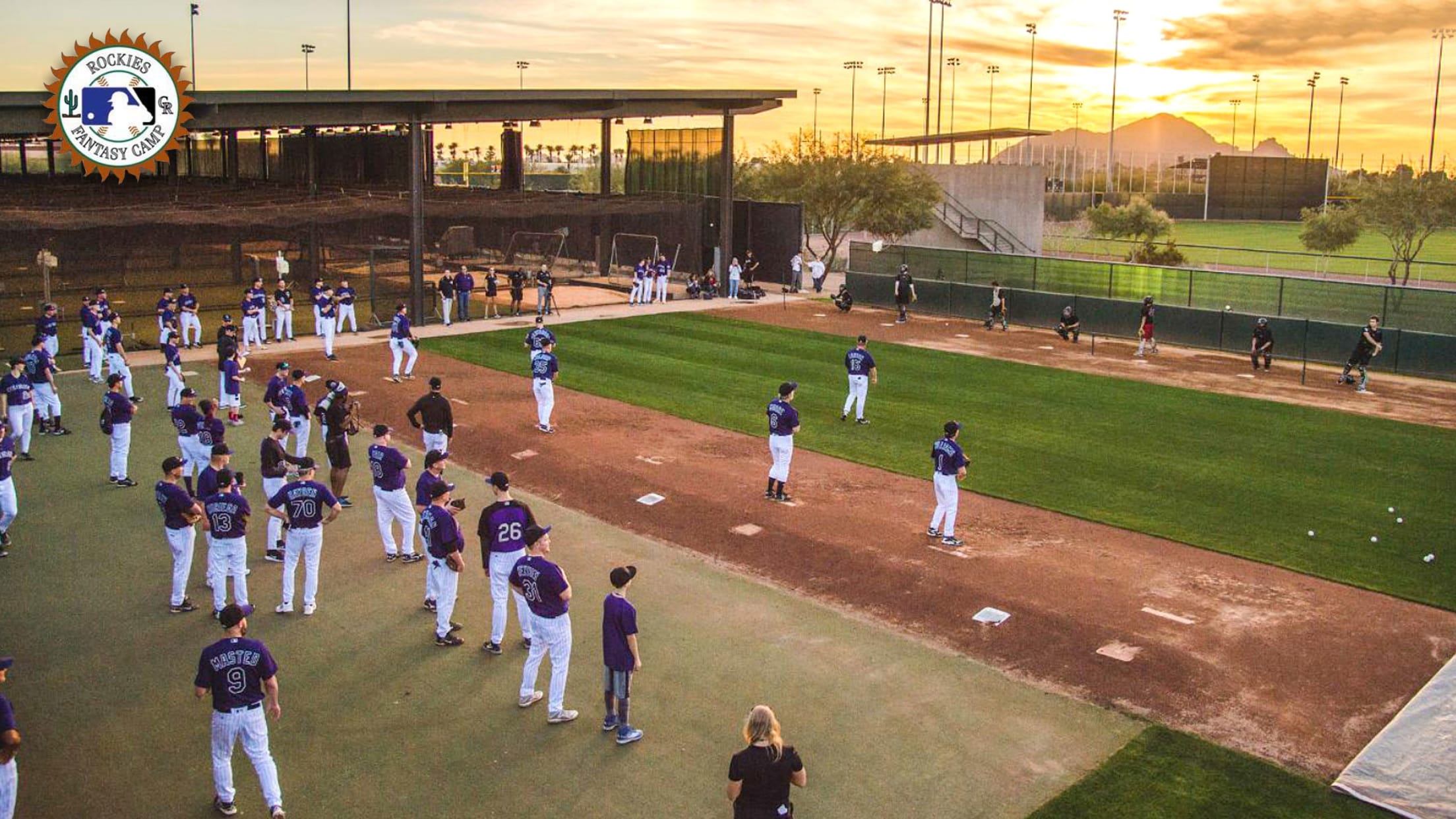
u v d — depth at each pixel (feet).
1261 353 96.84
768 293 139.03
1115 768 33.40
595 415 75.46
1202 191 371.97
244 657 29.60
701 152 143.33
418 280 110.83
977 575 48.44
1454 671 39.29
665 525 54.90
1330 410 81.51
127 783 32.19
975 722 36.17
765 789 25.59
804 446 68.90
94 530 52.90
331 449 55.88
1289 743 34.96
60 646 40.86
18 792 31.55
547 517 56.18
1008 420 76.38
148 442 68.39
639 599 45.88
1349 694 38.09
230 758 30.94
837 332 111.24
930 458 66.80
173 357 74.64
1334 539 53.57
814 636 42.57
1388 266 218.18
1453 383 92.84
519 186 170.71
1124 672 39.65
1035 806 31.37
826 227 177.99
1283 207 363.97
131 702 36.91
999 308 115.96
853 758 33.81
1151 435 73.00
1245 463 66.64
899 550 51.34
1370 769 33.14
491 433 70.38
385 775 32.76
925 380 88.89
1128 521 55.83
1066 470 64.69
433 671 39.42
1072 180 369.09
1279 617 44.39
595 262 157.99
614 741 34.83
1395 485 62.59
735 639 42.22
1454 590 47.29
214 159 211.00
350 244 143.95
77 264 131.44
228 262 141.90
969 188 189.47
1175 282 109.81
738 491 59.72
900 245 136.87
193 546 44.42
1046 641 42.14
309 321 112.47
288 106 100.17
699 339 105.50
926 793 31.96
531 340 70.49
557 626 35.17
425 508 41.22
